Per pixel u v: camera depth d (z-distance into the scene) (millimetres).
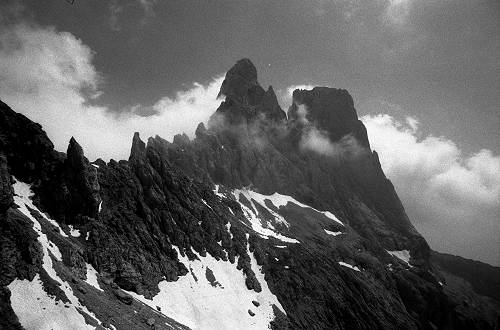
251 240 162000
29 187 111625
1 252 73750
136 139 161125
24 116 119375
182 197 151750
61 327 71500
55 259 87875
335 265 183125
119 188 133000
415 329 181250
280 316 137375
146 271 114938
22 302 71000
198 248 140875
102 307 84812
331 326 149625
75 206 112875
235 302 131000
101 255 106938
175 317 108375
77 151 116688
